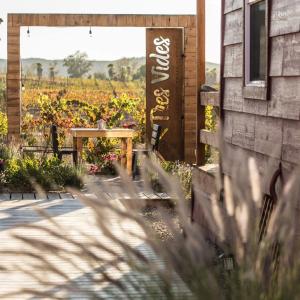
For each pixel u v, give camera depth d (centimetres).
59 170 1202
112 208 230
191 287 229
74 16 1502
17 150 1416
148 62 1573
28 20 1495
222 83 734
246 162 237
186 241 230
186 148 1546
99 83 4241
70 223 858
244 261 234
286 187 232
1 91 2925
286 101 555
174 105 1572
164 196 979
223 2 730
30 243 223
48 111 1712
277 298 229
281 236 232
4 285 571
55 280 557
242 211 229
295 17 534
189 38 1544
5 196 1112
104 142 1524
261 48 628
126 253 232
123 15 1521
